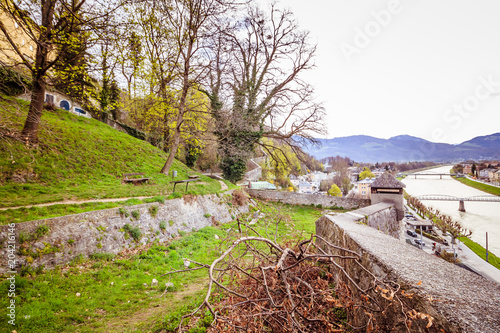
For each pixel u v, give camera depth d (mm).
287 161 28141
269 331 2812
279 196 24969
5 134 8586
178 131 19625
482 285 2324
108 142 19172
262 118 26219
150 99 23750
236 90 24047
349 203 23031
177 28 18875
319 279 3010
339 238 5453
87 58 12422
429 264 2938
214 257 10039
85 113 26156
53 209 9086
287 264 3268
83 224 8992
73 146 15812
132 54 15680
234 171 27516
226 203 18688
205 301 2010
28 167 11789
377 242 4070
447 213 95875
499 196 118438
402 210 15375
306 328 2701
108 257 9000
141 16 16375
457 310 1846
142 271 8633
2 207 8641
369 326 2559
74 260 8281
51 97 22453
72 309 6031
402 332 2260
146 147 22828
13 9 9016
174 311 5891
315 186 127562
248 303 2654
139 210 11328
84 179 13695
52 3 11664
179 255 10328
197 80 18797
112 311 6168
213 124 24062
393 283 2441
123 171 16656
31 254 7375
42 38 10656
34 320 5398
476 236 65875
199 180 21734
